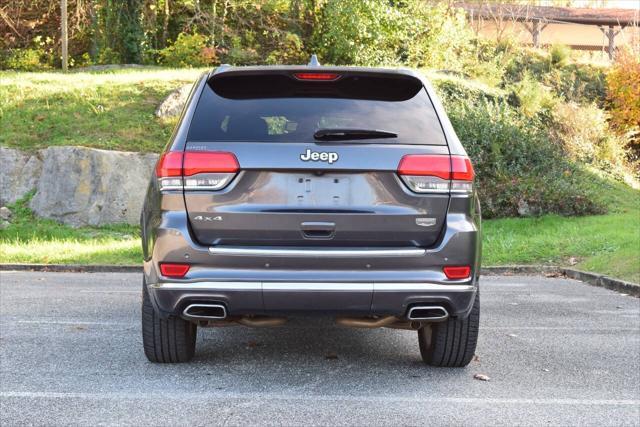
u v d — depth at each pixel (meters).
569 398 4.66
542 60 32.03
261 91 4.88
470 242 4.64
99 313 7.64
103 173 17.42
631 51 27.86
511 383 4.99
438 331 5.14
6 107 19.91
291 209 4.55
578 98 29.42
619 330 7.07
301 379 5.00
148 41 28.59
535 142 21.05
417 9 27.20
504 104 22.34
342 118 4.73
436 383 4.95
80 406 4.33
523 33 38.09
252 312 4.62
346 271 4.54
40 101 20.45
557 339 6.57
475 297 5.10
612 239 13.93
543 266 12.80
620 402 4.59
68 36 30.70
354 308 4.58
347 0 26.55
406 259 4.56
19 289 9.69
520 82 26.64
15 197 17.70
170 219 4.60
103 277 11.47
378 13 26.39
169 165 4.61
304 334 6.58
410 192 4.61
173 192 4.61
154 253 4.65
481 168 19.70
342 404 4.43
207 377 5.02
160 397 4.53
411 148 4.65
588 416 4.30
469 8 37.22
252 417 4.16
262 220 4.55
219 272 4.55
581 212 18.06
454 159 4.68
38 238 16.20
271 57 28.14
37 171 17.97
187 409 4.29
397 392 4.71
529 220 17.30
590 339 6.59
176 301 4.61
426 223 4.62
